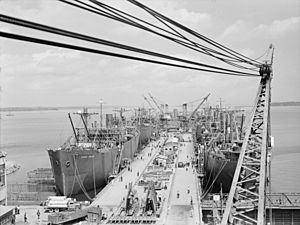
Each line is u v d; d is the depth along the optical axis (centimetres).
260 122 5503
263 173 4228
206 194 11688
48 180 14275
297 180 14288
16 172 17975
